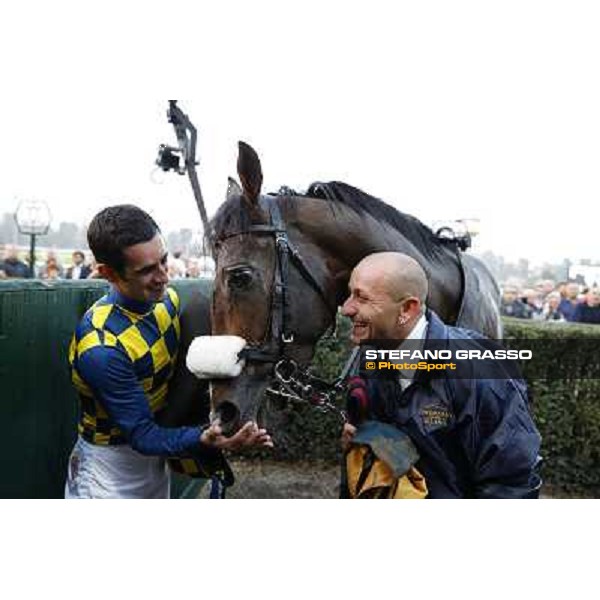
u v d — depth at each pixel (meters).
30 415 1.64
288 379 1.58
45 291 1.70
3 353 1.51
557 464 3.39
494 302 2.27
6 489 1.54
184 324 1.53
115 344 1.35
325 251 1.68
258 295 1.51
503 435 1.15
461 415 1.16
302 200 1.69
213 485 1.80
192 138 2.00
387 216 1.83
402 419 1.21
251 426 1.33
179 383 1.52
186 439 1.35
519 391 1.20
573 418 3.34
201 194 1.95
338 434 3.90
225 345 1.40
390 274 1.15
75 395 1.92
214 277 1.54
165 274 1.35
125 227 1.29
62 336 1.82
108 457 1.47
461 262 1.98
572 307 4.20
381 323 1.16
